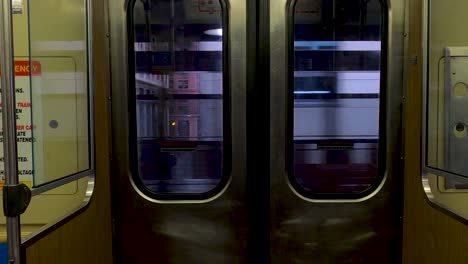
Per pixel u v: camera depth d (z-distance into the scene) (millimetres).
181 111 2133
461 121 1883
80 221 1803
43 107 1589
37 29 1564
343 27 2107
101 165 2035
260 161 2109
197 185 2152
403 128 2113
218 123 2127
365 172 2156
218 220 2141
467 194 1927
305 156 2139
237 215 2133
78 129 1854
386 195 2146
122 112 2104
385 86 2109
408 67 2078
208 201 2131
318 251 2150
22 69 1672
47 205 1854
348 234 2150
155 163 2150
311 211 2135
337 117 2133
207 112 2127
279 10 2051
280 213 2129
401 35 2088
